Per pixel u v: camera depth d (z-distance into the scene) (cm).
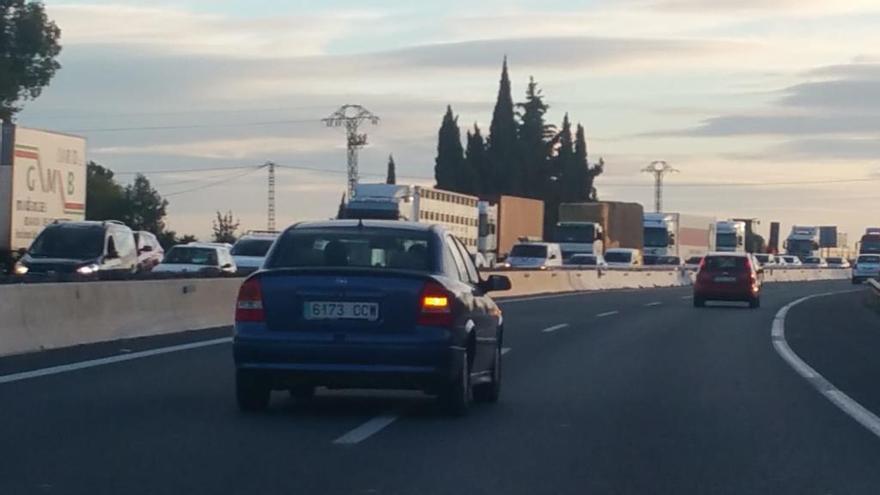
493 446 1178
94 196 9344
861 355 2330
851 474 1066
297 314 1285
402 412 1401
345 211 5034
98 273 3197
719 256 4278
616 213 7994
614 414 1420
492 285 1521
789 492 988
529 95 13200
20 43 7075
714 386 1736
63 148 3888
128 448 1126
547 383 1738
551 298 4844
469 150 12144
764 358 2217
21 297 1977
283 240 1373
